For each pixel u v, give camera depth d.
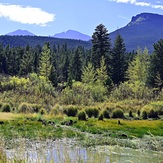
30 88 50.31
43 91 48.03
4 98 42.62
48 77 75.12
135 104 44.34
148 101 45.72
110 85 58.09
